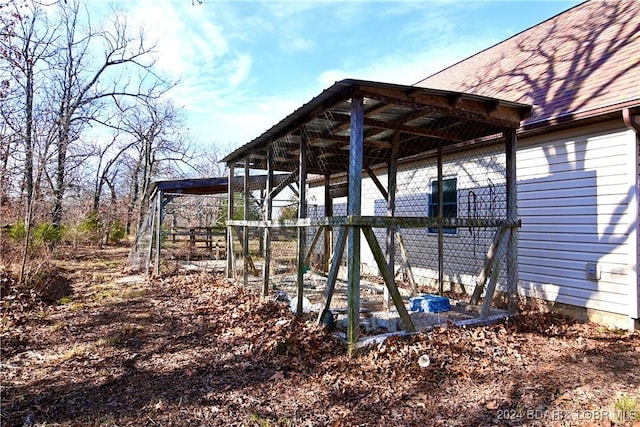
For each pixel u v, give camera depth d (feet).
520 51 29.45
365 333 14.46
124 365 11.96
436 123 17.21
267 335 14.37
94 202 68.49
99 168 77.25
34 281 23.25
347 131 18.66
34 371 11.40
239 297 21.18
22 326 15.81
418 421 8.72
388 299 18.30
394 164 21.24
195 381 10.80
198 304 20.63
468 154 24.68
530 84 23.53
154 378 11.02
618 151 16.31
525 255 20.39
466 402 9.57
